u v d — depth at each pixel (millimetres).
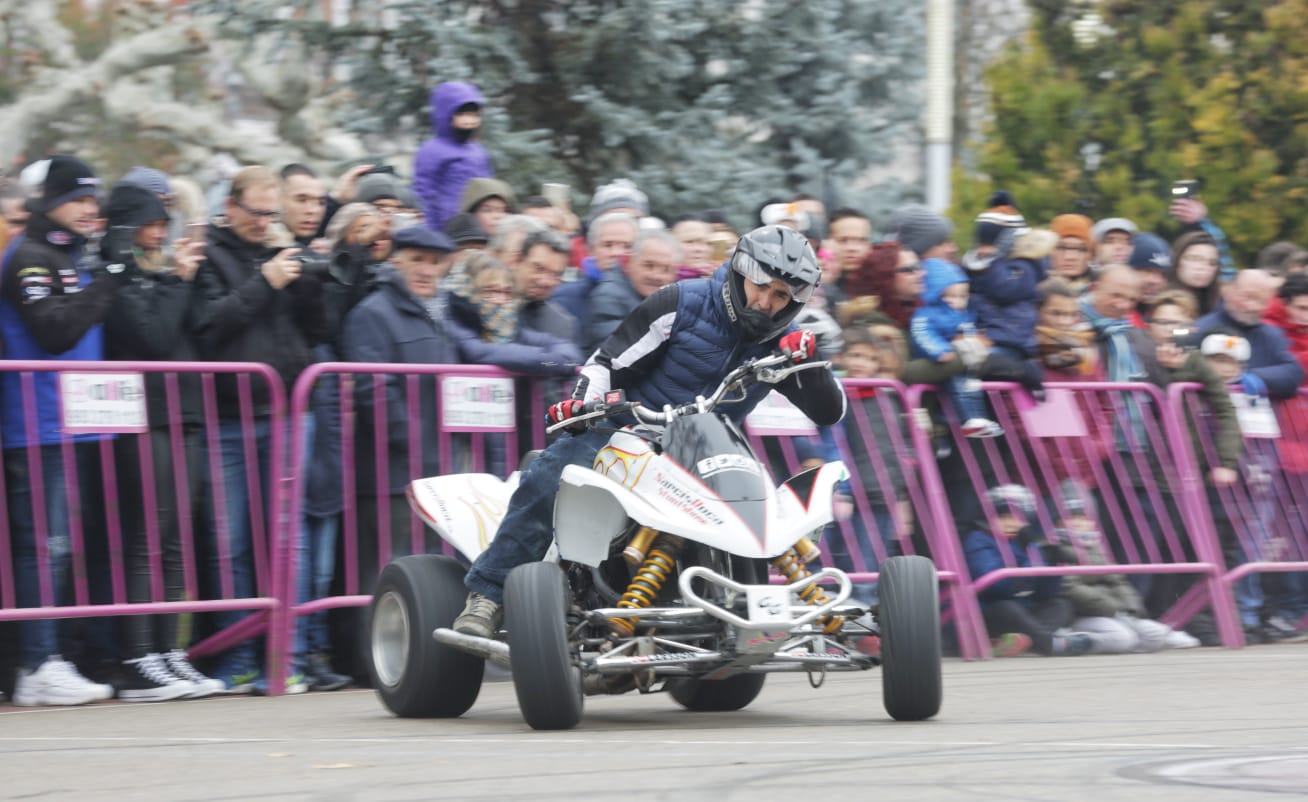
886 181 37719
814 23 35969
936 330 23359
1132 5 39625
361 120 34406
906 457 23188
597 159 35156
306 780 12164
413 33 33844
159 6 48000
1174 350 25438
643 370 16188
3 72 48781
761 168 35250
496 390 21188
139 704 19016
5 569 18844
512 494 16438
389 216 21609
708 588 15398
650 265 21641
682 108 35219
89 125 48969
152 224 19703
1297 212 36375
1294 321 26797
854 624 16359
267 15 34062
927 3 35750
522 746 13961
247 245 20141
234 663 20281
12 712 18344
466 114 25969
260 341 20000
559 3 34906
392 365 20547
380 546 20562
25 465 18859
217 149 47312
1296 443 26250
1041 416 24156
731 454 15203
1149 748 13344
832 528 22781
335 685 20609
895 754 13000
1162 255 26812
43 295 18828
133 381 19297
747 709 17766
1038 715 16281
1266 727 14953
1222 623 25266
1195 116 37188
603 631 15852
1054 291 24391
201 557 19969
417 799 11070
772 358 15508
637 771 12141
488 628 16344
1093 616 24594
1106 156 38469
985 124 39219
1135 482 24844
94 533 19312
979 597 24000
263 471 20141
